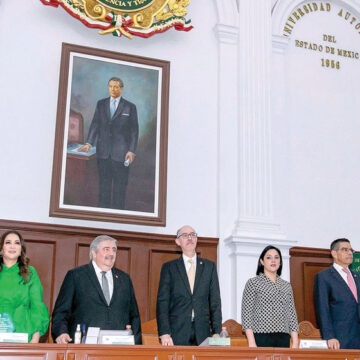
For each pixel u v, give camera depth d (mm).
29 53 6328
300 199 7047
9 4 6375
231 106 6992
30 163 6039
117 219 6117
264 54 7227
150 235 6246
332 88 7629
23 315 3934
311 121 7387
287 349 3721
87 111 6352
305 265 6855
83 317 4016
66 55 6395
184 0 6859
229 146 6848
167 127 6613
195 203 6586
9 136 6027
